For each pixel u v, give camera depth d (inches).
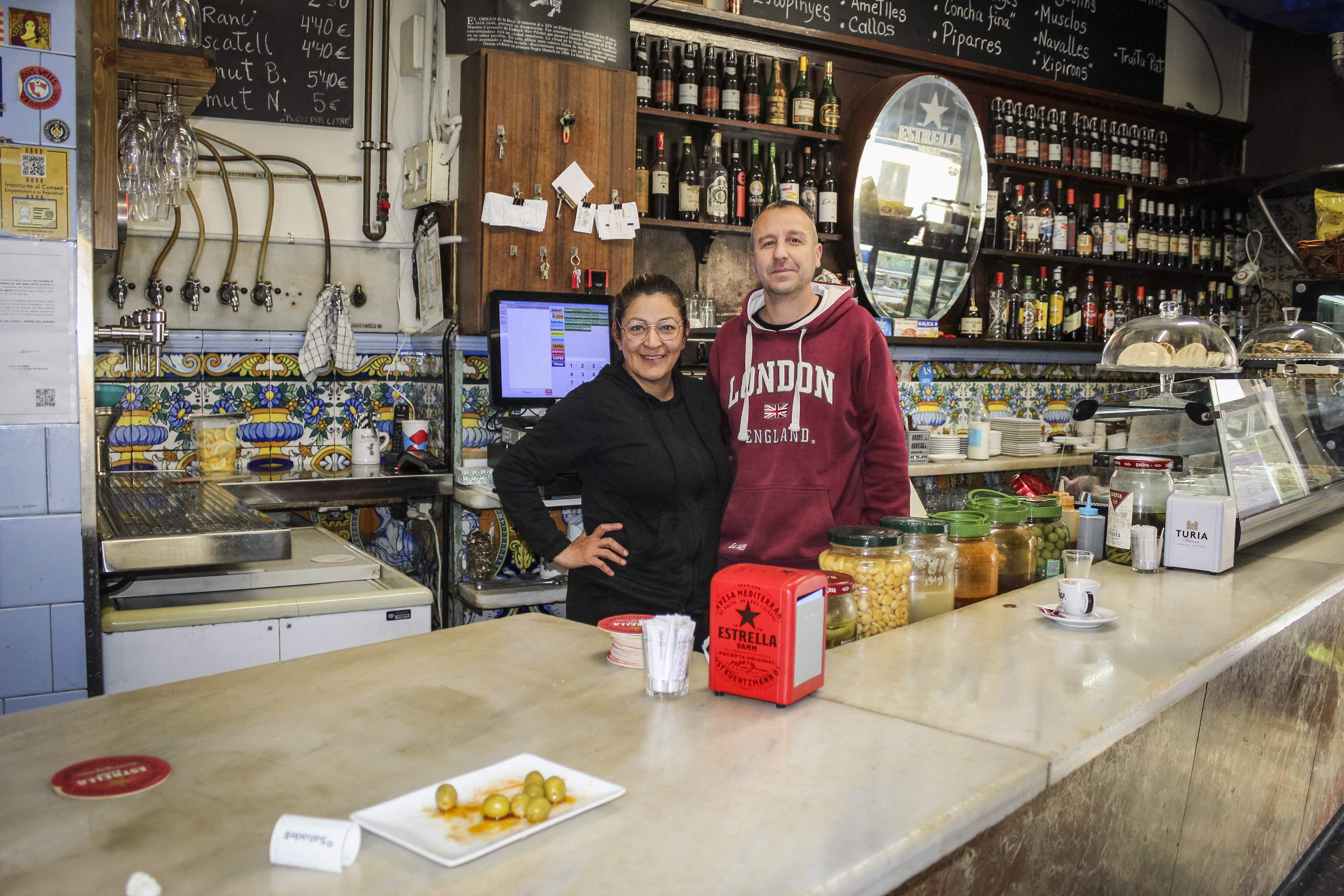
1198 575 83.1
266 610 85.1
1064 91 191.0
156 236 125.0
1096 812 55.6
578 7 130.5
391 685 52.7
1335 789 105.7
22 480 77.7
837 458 90.4
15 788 39.6
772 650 49.3
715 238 158.2
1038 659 58.5
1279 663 84.2
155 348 121.0
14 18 76.5
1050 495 86.2
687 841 35.3
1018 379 201.3
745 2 162.2
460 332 130.0
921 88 164.6
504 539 132.0
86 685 80.4
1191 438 89.7
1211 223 222.1
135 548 79.9
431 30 135.1
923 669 56.4
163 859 33.9
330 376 136.3
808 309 91.3
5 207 76.8
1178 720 65.5
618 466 87.3
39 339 78.0
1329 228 198.1
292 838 33.6
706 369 143.6
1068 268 201.0
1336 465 114.7
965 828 38.4
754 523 89.8
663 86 146.3
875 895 34.3
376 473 126.3
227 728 46.3
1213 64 225.9
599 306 129.6
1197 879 72.0
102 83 81.3
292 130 133.9
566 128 128.5
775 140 161.2
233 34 129.6
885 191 165.2
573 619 90.7
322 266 136.0
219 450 123.3
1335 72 208.7
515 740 45.1
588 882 32.4
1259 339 154.9
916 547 69.9
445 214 133.0
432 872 33.2
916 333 172.6
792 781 40.6
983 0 189.5
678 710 49.3
